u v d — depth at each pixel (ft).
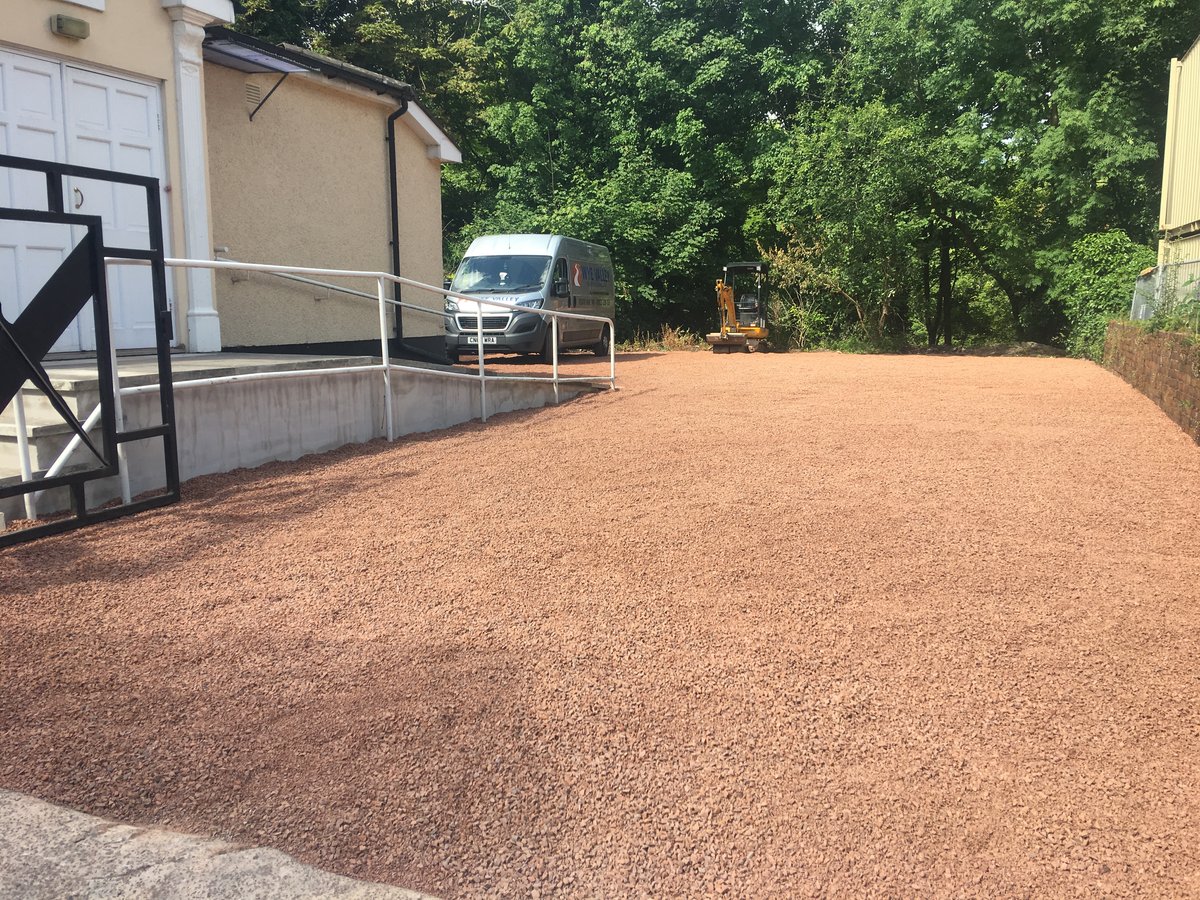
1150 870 8.03
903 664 12.07
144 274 31.83
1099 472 23.44
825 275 83.10
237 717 10.68
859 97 87.35
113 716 10.70
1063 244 76.74
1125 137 70.95
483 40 104.94
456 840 8.52
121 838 8.45
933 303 95.96
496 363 60.18
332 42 90.74
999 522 18.72
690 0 97.60
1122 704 11.00
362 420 27.17
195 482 21.52
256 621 13.51
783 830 8.62
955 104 83.61
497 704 10.96
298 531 17.99
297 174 45.27
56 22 28.78
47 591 14.56
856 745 10.08
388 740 10.16
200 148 34.09
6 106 28.09
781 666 12.00
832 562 16.15
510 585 15.03
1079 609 13.98
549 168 98.17
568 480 22.48
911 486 21.81
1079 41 74.90
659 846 8.42
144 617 13.61
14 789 9.28
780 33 98.48
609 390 41.88
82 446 19.17
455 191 104.42
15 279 28.40
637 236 88.74
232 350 40.96
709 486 21.85
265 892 7.74
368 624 13.42
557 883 7.97
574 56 100.17
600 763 9.72
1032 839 8.46
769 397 39.19
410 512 19.47
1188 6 70.38
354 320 49.73
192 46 33.63
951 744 10.10
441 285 58.03
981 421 32.07
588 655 12.34
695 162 94.99
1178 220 56.54
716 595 14.57
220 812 8.93
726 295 79.61
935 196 81.97
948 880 7.93
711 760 9.78
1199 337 30.45
